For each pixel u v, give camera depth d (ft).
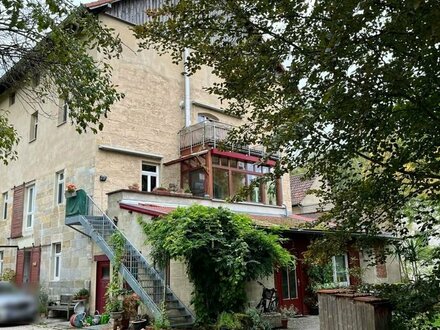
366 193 16.55
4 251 69.92
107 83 23.75
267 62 15.75
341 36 12.39
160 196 48.44
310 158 16.30
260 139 17.90
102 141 52.44
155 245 35.65
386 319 18.71
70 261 52.95
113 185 52.42
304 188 83.20
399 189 16.35
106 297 42.78
